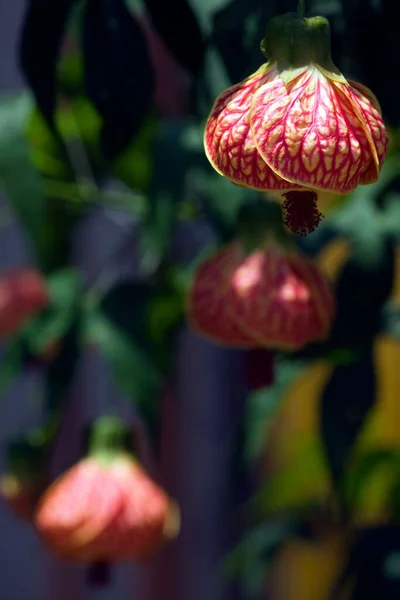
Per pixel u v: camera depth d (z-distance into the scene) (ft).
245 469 2.41
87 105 2.43
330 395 2.27
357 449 2.58
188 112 2.26
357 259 2.17
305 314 2.04
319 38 1.90
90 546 2.29
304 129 1.83
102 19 1.96
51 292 2.45
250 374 2.09
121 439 2.40
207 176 2.21
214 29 1.97
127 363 2.31
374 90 1.99
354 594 2.34
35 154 2.44
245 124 1.85
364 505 2.59
